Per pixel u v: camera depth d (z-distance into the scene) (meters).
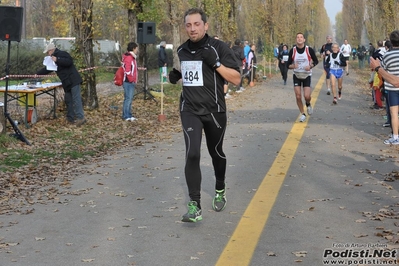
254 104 19.73
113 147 11.59
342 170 8.82
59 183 8.42
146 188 7.90
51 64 14.46
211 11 27.47
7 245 5.62
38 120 14.68
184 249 5.37
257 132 12.87
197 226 6.07
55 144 11.68
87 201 7.30
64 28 17.50
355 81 32.44
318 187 7.72
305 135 12.37
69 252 5.38
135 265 5.00
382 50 15.80
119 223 6.27
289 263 4.96
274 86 28.94
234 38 32.81
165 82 27.70
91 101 17.03
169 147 11.37
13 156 10.23
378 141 11.60
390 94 11.09
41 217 6.62
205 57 6.00
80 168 9.48
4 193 7.81
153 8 21.05
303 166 9.10
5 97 11.76
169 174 8.77
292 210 6.61
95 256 5.25
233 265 4.94
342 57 19.91
